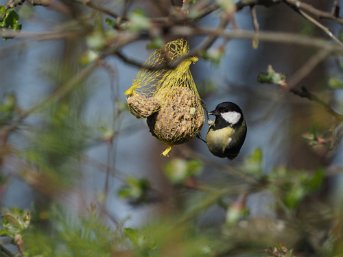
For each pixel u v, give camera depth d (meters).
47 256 5.33
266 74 10.60
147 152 18.25
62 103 8.76
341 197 9.60
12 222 7.37
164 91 8.73
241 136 10.59
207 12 9.26
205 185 12.25
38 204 12.47
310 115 13.97
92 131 9.80
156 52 8.91
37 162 8.07
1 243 8.36
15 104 11.51
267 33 9.05
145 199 11.73
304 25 13.51
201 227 6.27
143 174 18.02
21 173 9.80
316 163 15.27
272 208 12.82
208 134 10.68
